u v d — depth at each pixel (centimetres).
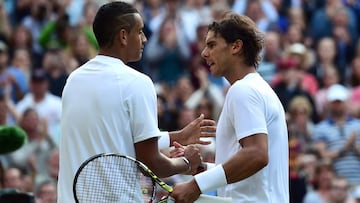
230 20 1727
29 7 4381
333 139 3628
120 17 1686
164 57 4191
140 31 1706
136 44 1700
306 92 3888
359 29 4766
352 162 3562
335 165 3559
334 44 4522
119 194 1644
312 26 4678
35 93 3650
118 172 1644
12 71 3909
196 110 3556
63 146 1695
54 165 3172
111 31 1686
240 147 1689
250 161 1645
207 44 1739
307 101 3769
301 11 4731
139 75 1680
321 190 3209
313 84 4125
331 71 4244
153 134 1666
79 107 1678
